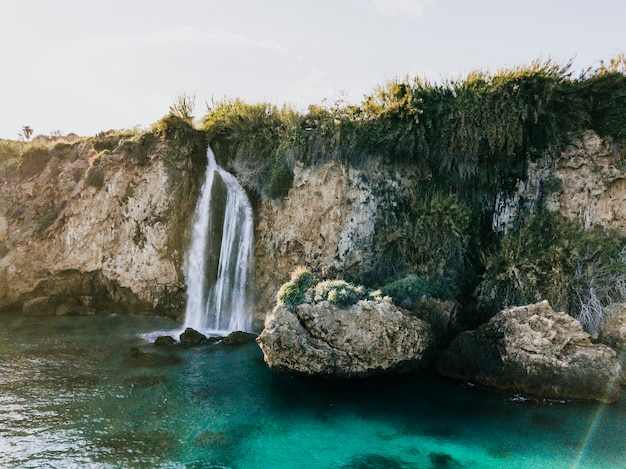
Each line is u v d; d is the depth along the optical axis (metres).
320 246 23.14
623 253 19.75
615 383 15.19
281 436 13.16
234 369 17.56
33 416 13.66
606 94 21.06
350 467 11.80
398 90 23.47
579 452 12.41
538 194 22.16
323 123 23.55
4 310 25.20
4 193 26.98
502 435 13.30
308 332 16.64
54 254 25.62
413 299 19.19
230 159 25.02
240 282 23.84
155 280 24.45
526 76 21.41
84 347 19.39
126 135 26.98
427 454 12.39
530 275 19.12
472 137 22.00
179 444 12.51
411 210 23.12
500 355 16.20
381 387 16.39
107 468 11.30
